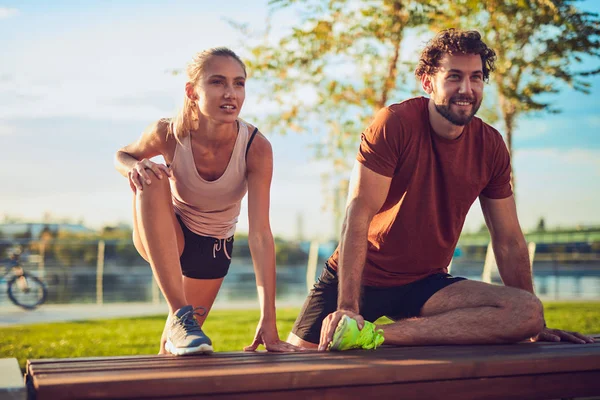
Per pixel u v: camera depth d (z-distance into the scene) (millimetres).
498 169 3434
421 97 3420
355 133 9773
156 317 10484
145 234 2926
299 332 3791
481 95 3172
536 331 3107
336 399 2289
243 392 2184
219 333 7766
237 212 3779
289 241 18594
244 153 3369
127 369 2262
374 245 3527
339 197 10570
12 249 14352
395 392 2363
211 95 3100
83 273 17391
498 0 8125
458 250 18328
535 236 18500
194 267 3820
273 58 8938
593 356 2680
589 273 17781
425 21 8305
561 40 8398
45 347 6859
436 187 3350
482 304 3170
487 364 2494
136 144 3498
